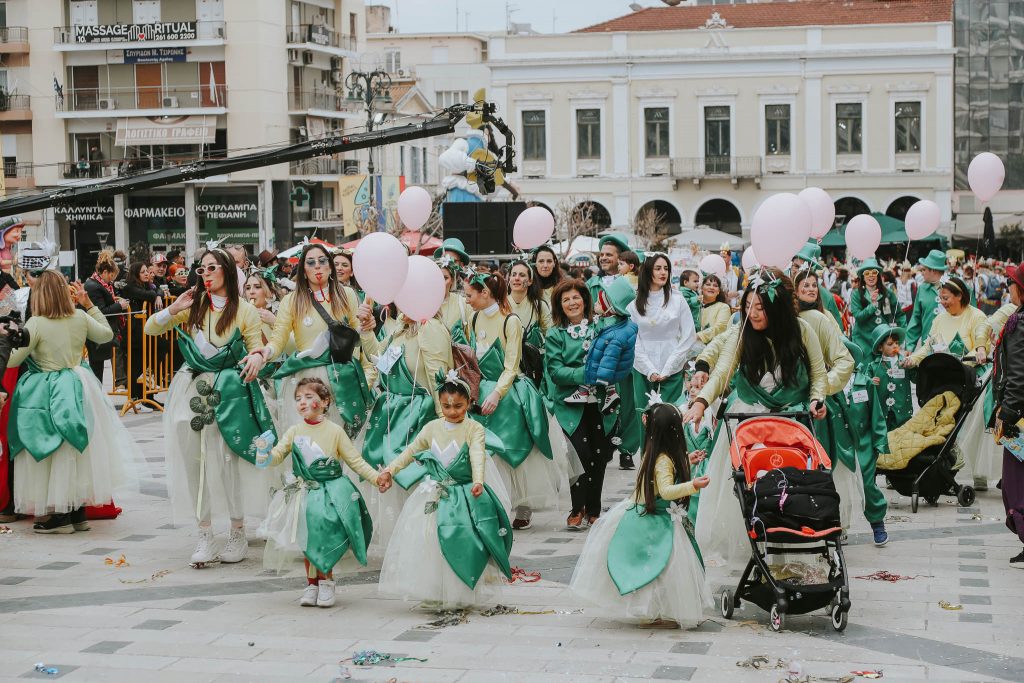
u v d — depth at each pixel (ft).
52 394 31.35
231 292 29.12
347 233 120.16
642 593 22.89
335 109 176.24
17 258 39.81
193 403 28.53
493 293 32.71
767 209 26.14
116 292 57.72
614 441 33.32
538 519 34.68
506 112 171.01
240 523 29.12
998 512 35.22
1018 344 27.66
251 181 164.25
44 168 166.71
